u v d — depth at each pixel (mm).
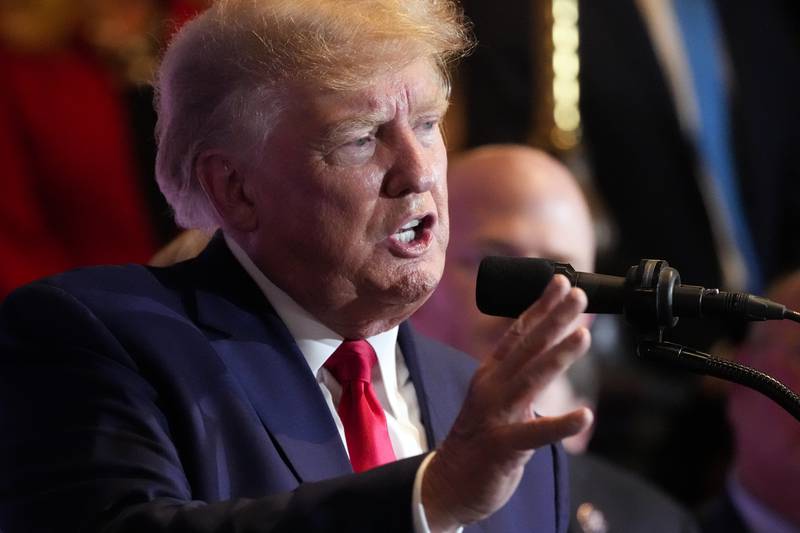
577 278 4465
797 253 12133
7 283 9672
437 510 3963
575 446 8695
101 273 5117
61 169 10008
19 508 4512
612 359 10562
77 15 10266
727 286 11656
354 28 4867
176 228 10180
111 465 4484
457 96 11180
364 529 3992
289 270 5062
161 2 10508
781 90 12445
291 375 4996
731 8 12469
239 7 5059
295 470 4781
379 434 5055
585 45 11617
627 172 11508
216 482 4652
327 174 4887
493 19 11453
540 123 11250
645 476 10281
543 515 5254
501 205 7957
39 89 10086
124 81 10266
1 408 4766
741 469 8523
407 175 4902
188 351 4867
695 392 10586
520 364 3898
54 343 4805
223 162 5137
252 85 4980
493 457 3879
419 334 5633
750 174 12055
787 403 4277
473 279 7914
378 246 4938
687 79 11938
